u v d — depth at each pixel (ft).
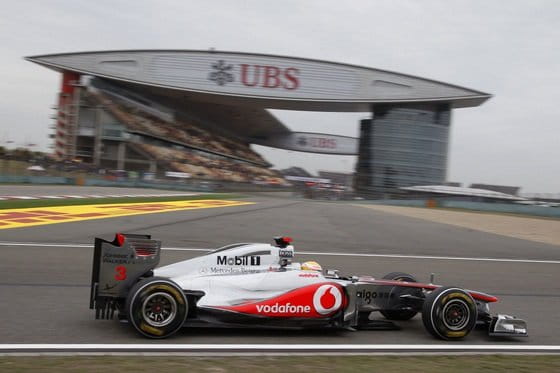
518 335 19.60
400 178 286.87
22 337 16.75
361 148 298.35
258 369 14.08
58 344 16.14
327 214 86.22
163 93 288.51
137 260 17.92
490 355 17.12
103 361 14.21
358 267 36.96
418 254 45.70
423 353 17.20
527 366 15.75
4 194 84.74
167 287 16.89
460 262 42.19
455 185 233.14
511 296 28.76
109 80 272.10
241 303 18.07
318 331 19.33
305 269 20.26
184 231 51.26
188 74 280.92
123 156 236.63
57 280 26.37
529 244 58.90
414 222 81.92
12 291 23.39
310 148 377.71
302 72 288.51
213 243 44.60
